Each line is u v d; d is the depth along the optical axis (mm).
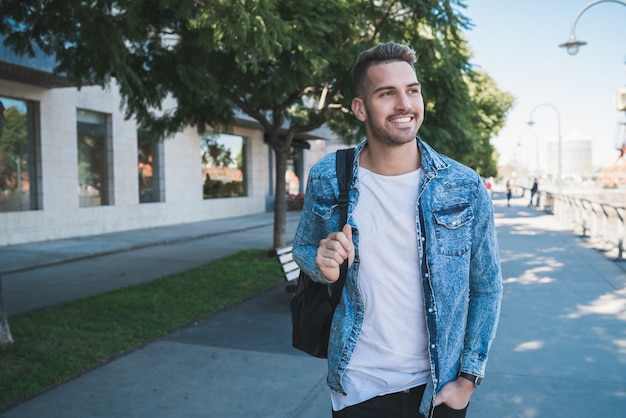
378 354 1630
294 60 6527
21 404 3672
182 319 5855
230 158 22766
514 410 3582
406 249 1594
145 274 9031
